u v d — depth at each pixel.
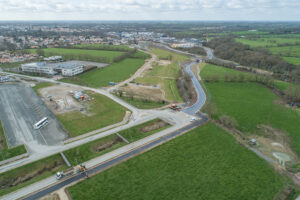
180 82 169.88
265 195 60.25
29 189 59.06
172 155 75.81
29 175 65.69
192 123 100.12
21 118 100.19
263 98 137.38
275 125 102.25
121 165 69.69
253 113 114.56
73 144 80.19
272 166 72.69
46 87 146.88
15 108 111.06
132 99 128.25
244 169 70.50
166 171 67.88
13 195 56.94
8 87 144.75
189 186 62.34
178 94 141.50
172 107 116.19
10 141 80.94
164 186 61.94
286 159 76.94
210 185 63.03
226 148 81.75
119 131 90.81
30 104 116.81
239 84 165.88
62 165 70.25
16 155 72.69
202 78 182.62
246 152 79.88
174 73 197.88
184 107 119.50
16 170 66.38
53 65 188.62
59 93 135.62
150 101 125.75
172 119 104.00
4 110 108.38
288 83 169.38
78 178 63.78
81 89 144.88
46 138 83.81
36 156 72.69
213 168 70.25
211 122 101.88
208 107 114.75
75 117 102.75
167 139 85.75
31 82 157.62
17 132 87.69
